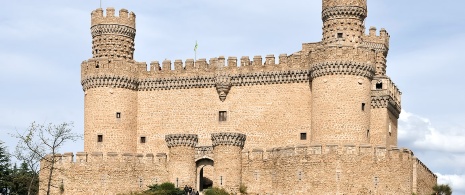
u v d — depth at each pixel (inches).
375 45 4439.0
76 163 3799.2
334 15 4060.0
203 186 4062.5
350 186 3499.0
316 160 3540.8
